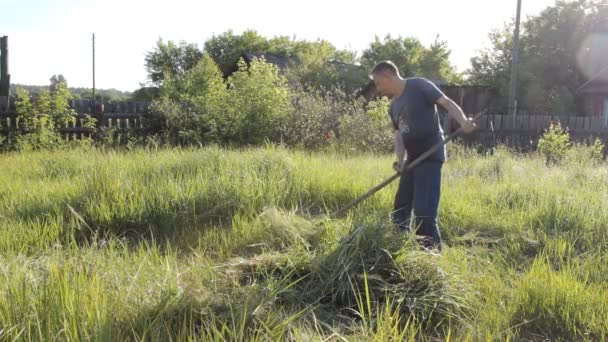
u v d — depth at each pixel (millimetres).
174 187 5551
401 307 3389
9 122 11727
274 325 2881
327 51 29828
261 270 3758
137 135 12695
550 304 3439
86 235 4836
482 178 8102
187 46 52562
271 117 12273
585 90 24375
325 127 12672
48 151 9406
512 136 15844
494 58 30938
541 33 29703
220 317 2920
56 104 11852
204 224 5133
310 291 3541
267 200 5613
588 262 4363
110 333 2490
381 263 3693
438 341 3129
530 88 27312
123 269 3471
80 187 5543
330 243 4012
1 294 2793
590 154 12180
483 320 3311
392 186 6406
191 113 12703
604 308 3434
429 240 4578
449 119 15484
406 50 38594
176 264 3605
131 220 5027
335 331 3010
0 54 13562
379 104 14242
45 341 2447
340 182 6312
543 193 6422
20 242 4301
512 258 4613
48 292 2740
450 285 3555
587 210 5695
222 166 6516
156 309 2867
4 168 7176
